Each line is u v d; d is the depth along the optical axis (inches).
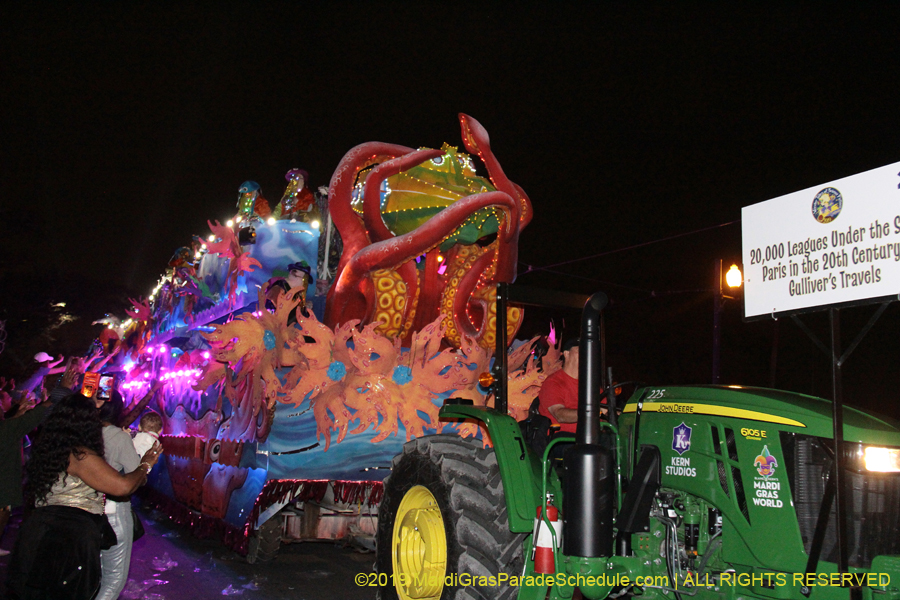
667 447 146.9
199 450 329.4
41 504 138.3
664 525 148.7
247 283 285.9
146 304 498.0
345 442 247.1
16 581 132.3
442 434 189.0
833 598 121.8
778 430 131.5
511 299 178.2
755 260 143.7
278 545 266.1
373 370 251.6
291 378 241.4
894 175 119.0
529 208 288.7
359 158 266.5
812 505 126.8
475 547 160.4
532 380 269.6
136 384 512.7
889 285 117.3
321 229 293.4
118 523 175.3
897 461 122.8
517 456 159.6
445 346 279.1
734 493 135.4
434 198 272.1
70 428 139.7
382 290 262.7
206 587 237.6
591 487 129.7
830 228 128.6
